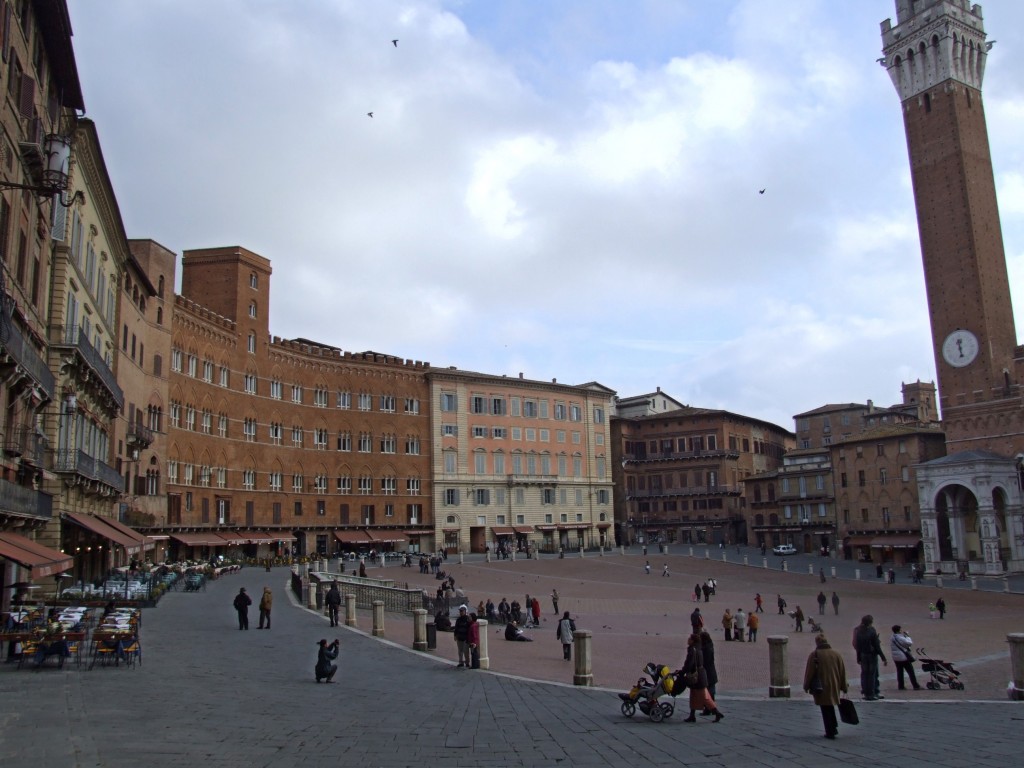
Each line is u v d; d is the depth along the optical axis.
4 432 34.84
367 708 21.30
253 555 101.62
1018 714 21.50
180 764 14.24
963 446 100.38
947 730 19.17
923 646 44.88
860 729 19.45
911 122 108.81
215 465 96.62
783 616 62.91
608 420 150.88
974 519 97.38
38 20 38.06
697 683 20.53
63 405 45.22
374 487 120.81
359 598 53.41
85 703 19.67
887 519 110.81
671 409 173.38
